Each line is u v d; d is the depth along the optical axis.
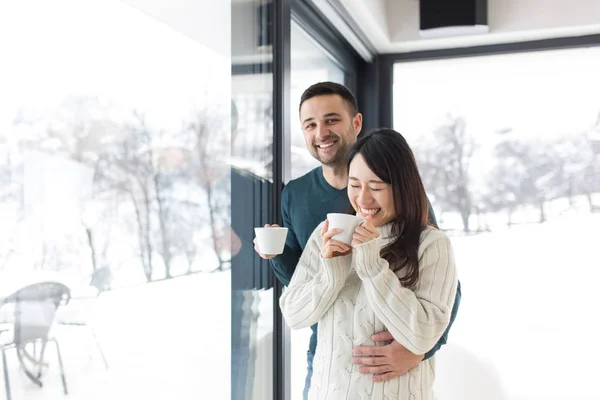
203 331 1.61
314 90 1.94
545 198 3.33
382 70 3.70
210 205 1.65
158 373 1.40
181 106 1.50
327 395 1.34
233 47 1.80
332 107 1.92
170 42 1.45
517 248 3.36
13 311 0.99
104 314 1.20
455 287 1.37
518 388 3.31
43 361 1.05
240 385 1.84
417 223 1.36
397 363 1.30
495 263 3.39
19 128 1.00
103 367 1.20
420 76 3.64
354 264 1.35
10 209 0.98
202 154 1.61
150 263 1.36
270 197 2.10
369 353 1.31
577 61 3.33
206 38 1.63
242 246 1.86
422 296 1.30
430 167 3.58
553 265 3.29
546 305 3.28
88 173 1.16
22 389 1.00
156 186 1.39
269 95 2.09
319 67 2.93
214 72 1.68
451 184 3.52
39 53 1.04
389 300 1.24
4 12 0.97
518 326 3.32
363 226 1.27
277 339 2.09
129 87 1.29
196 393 1.58
